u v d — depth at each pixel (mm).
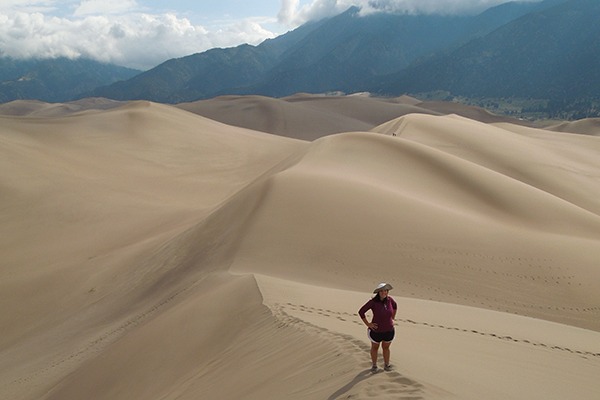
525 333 13008
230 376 9102
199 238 30766
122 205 58844
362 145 47125
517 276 22609
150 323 17359
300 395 6422
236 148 100625
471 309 16812
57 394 15531
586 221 33531
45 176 63969
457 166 41750
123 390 12836
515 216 33594
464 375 6965
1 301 33000
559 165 64000
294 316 11242
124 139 91438
